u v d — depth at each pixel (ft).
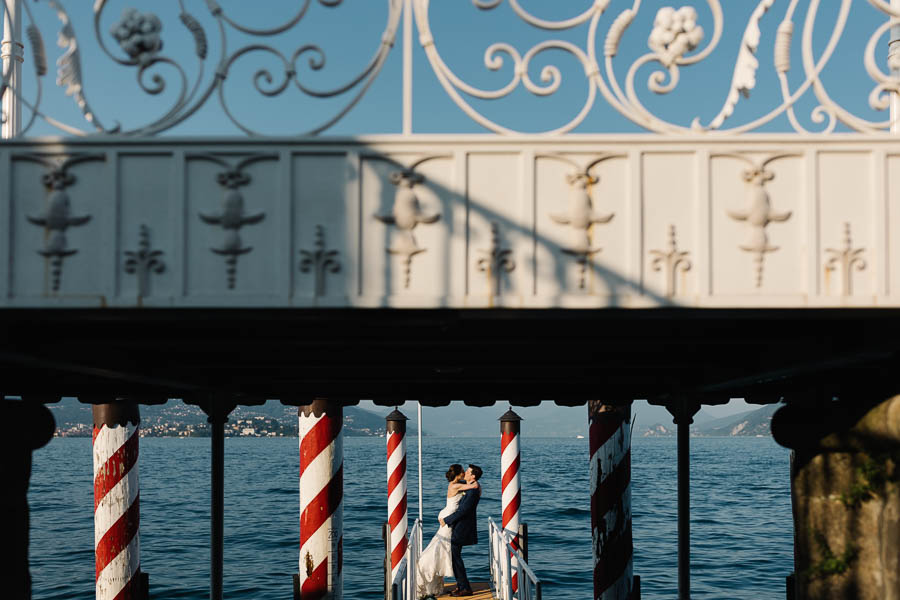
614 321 14.98
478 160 11.75
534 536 85.71
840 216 11.70
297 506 114.83
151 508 111.86
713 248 11.71
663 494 135.33
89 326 14.93
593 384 27.53
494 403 28.58
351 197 11.66
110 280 11.63
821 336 14.78
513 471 39.63
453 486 35.22
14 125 15.49
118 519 28.14
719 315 12.14
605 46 11.78
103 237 11.66
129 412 28.55
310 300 11.58
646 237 11.72
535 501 122.72
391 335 15.74
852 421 13.75
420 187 11.73
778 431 14.85
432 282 11.66
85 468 227.81
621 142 11.71
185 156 11.69
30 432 14.16
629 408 29.89
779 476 189.67
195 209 11.70
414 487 141.28
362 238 11.69
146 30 11.74
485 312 12.14
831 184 11.74
